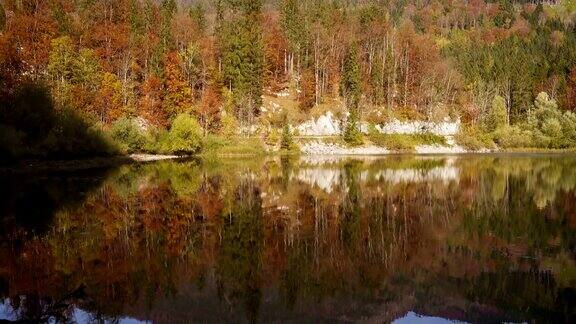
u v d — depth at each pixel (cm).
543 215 2781
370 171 5662
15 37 7556
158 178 4706
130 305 1398
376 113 10550
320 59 10938
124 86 8625
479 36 18650
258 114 9900
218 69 10344
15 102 5288
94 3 10625
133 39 9706
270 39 11156
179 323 1266
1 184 3888
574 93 11912
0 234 2233
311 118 10094
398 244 2122
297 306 1395
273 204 3253
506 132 10419
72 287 1540
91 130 6119
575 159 7719
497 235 2269
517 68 12712
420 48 11688
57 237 2194
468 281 1600
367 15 13212
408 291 1520
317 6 14338
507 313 1325
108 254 1930
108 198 3362
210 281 1620
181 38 10475
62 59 7569
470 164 6719
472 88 11919
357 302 1434
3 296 1456
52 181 4159
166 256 1912
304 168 6062
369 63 11650
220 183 4403
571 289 1508
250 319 1302
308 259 1892
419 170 5772
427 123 10638
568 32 18162
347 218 2750
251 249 2044
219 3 13100
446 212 2931
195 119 8462
